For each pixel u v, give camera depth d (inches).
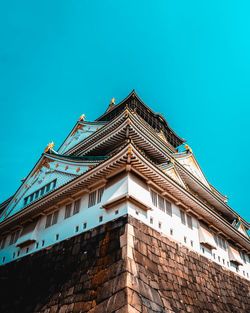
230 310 750.5
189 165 1223.5
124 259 514.9
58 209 794.2
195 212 836.6
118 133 900.6
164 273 590.6
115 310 442.6
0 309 698.8
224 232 958.4
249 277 1026.7
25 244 805.2
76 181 702.5
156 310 480.4
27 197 1001.5
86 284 546.9
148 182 689.6
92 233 634.8
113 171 666.8
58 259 666.8
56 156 961.5
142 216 627.8
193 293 643.5
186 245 736.3
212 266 807.1
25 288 692.1
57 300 574.2
